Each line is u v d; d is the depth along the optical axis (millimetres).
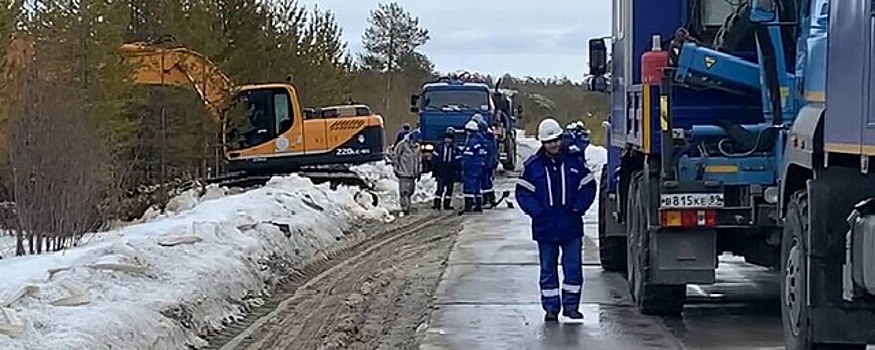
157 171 25672
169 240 14320
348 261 17766
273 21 32594
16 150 17250
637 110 12555
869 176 8320
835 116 8180
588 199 11930
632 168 13852
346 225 22438
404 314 12664
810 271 8531
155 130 25734
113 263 12102
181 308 11305
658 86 11820
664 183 11445
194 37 26906
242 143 27656
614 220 15492
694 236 11570
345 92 41156
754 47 11875
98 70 22609
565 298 12062
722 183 11398
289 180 25656
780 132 10961
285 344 11078
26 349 8734
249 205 20031
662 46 12883
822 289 8500
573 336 11141
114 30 23344
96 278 11578
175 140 26000
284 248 16953
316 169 28203
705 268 11531
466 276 15539
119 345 9555
